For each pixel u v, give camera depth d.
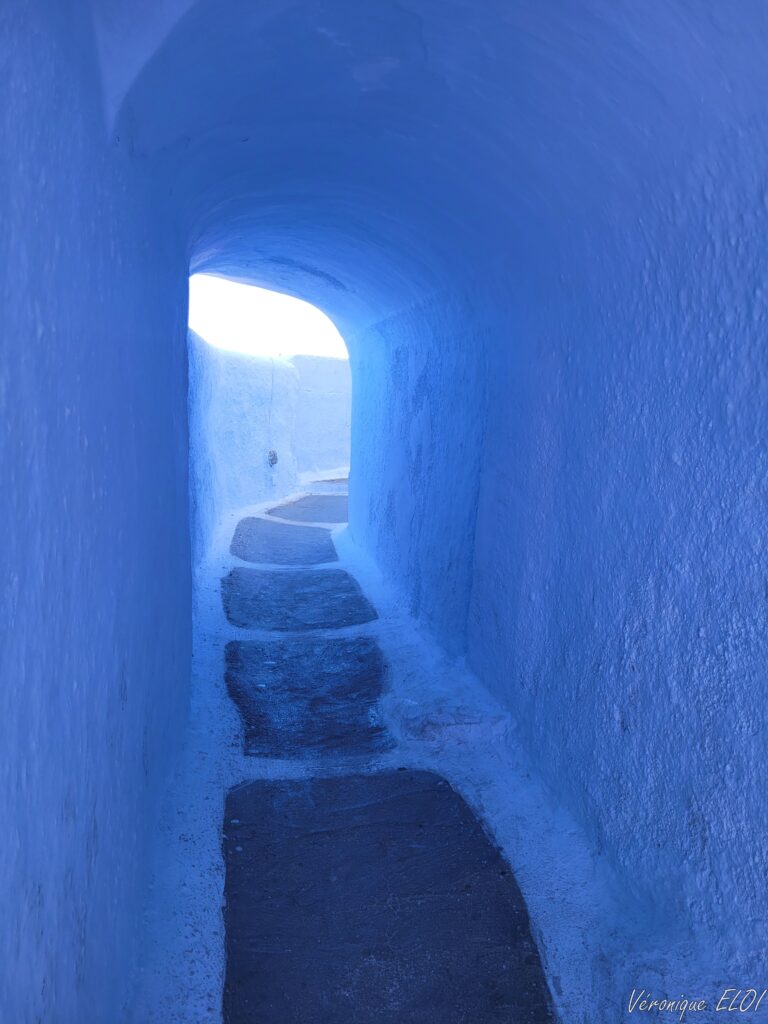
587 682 3.69
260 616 7.50
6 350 1.38
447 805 4.19
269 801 4.25
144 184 2.99
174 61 2.53
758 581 2.54
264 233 6.46
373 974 3.06
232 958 3.12
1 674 1.35
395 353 8.05
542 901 3.39
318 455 20.00
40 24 1.60
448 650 5.99
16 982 1.41
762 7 2.00
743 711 2.61
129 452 2.75
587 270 3.65
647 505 3.19
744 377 2.61
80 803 1.96
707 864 2.78
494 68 3.01
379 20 2.88
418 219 4.99
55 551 1.71
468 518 5.61
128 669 2.74
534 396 4.36
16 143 1.44
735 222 2.61
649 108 2.64
